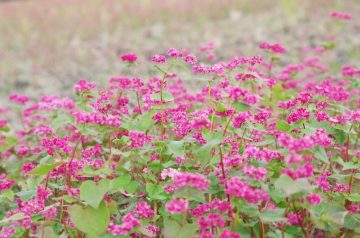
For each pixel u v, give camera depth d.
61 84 13.55
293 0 20.30
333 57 12.89
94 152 5.68
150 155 5.41
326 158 4.58
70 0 26.00
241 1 22.06
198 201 4.79
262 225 4.63
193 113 5.57
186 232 4.35
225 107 5.02
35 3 26.12
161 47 16.16
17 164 6.71
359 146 6.79
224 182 4.57
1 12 24.11
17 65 15.81
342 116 5.34
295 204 4.66
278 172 4.89
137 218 4.75
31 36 19.61
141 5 22.98
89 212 4.59
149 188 4.90
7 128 7.14
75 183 5.44
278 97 7.27
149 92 5.94
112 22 20.56
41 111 7.67
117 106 6.58
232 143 5.08
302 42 14.91
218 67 5.30
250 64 5.93
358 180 5.48
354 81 7.16
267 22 18.69
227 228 4.62
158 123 5.83
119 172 5.14
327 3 20.28
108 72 13.84
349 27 16.19
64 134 7.03
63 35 19.33
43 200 4.86
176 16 20.75
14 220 4.71
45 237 4.62
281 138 4.21
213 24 19.45
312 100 6.56
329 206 4.53
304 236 4.75
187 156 5.64
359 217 5.00
